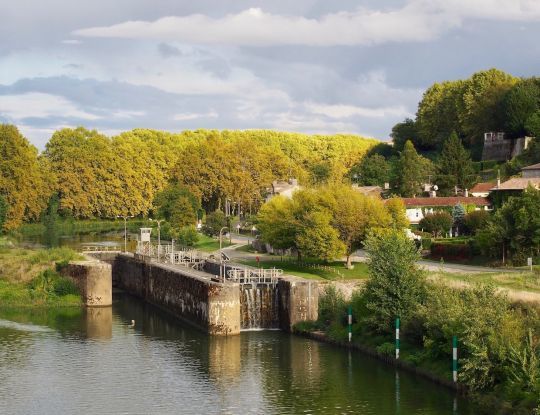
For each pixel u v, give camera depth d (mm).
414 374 74812
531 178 154625
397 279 81375
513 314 69312
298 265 122875
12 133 179750
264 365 79125
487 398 64312
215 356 83000
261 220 137500
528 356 63469
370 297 83000
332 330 88625
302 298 93375
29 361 81750
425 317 76000
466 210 162375
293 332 93000
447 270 112875
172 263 122500
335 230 117688
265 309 97000
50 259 121438
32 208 185000
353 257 133000
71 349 86812
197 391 71562
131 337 92625
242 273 104688
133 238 192875
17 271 118750
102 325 100188
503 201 145625
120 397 70188
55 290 115438
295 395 69938
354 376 74812
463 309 70500
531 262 109250
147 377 75875
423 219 153375
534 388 60500
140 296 125562
